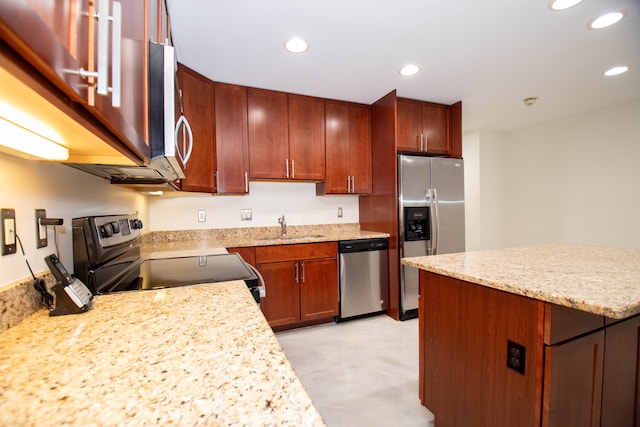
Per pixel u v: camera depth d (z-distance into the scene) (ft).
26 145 2.05
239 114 8.68
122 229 4.92
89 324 2.36
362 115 10.37
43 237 3.02
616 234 10.61
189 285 3.57
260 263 8.27
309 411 1.31
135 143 2.28
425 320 4.91
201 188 7.68
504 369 3.62
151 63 2.87
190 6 5.28
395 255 9.37
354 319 9.53
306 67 7.69
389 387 5.89
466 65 7.71
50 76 1.12
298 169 9.41
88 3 1.43
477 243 13.65
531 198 13.29
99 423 1.22
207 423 1.22
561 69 7.96
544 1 5.32
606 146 10.85
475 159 13.73
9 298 2.31
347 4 5.33
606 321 3.60
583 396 3.40
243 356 1.82
